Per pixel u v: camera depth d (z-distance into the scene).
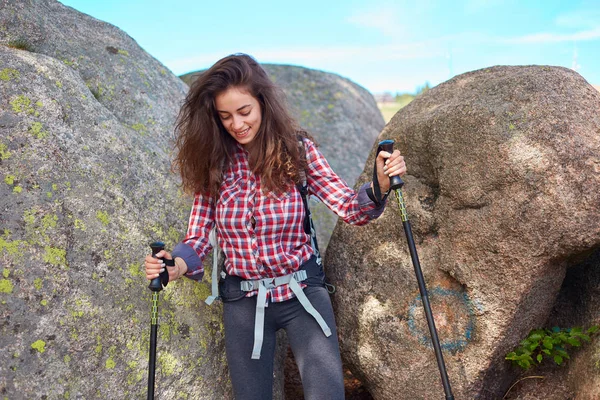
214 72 2.57
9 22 3.12
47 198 2.54
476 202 2.65
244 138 2.60
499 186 2.58
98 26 3.78
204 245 2.76
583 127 2.51
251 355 2.65
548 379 2.84
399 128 3.10
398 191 2.50
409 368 2.84
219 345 2.87
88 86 3.37
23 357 2.25
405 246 2.96
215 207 2.76
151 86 3.74
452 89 3.05
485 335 2.67
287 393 3.62
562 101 2.54
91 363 2.42
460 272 2.73
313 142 2.80
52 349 2.33
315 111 6.13
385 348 2.93
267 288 2.63
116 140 2.98
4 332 2.26
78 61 3.40
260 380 2.64
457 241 2.74
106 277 2.59
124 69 3.64
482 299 2.67
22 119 2.64
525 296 2.61
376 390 3.00
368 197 2.52
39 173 2.58
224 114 2.60
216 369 2.83
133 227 2.80
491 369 2.74
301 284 2.66
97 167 2.79
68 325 2.40
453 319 2.77
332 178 2.71
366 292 3.04
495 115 2.60
